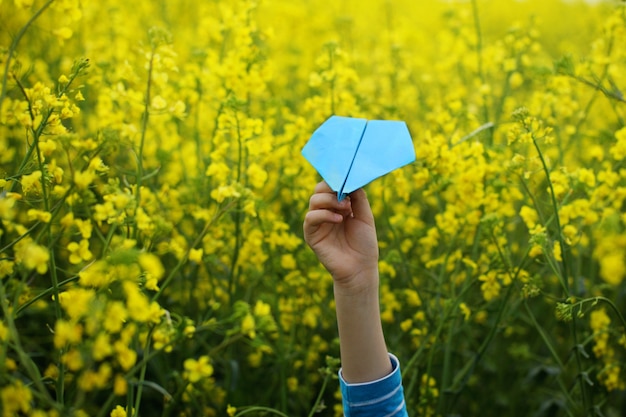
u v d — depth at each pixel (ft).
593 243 9.87
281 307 8.34
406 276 8.46
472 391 9.62
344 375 4.67
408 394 7.36
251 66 8.50
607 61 9.05
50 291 5.13
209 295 9.14
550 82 8.99
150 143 9.41
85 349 3.80
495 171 7.68
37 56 10.16
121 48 10.95
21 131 8.24
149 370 8.25
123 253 4.07
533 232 6.66
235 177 8.30
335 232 4.73
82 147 5.02
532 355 8.95
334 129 4.50
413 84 12.84
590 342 8.46
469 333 9.14
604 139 8.59
